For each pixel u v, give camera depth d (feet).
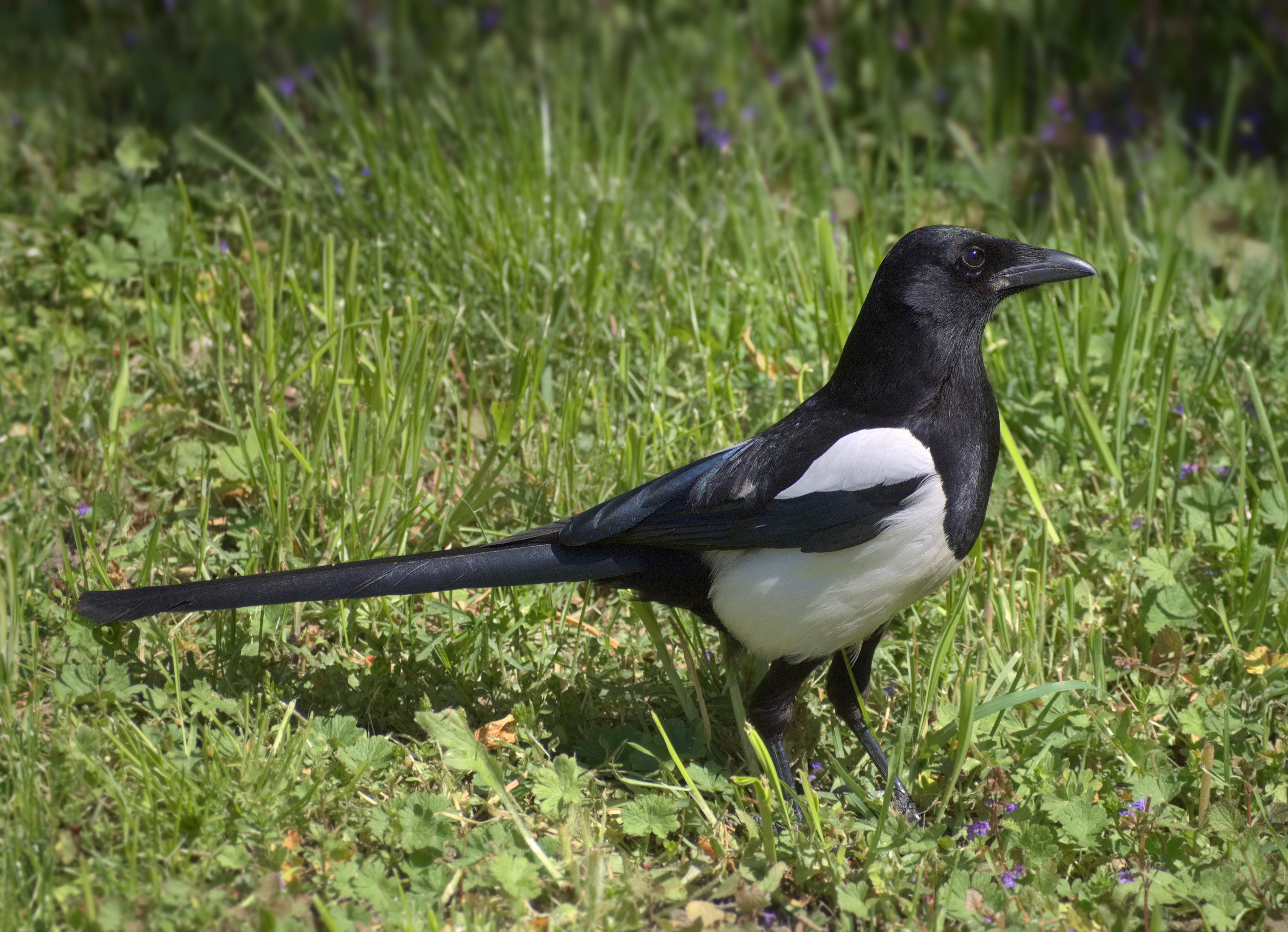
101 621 21.59
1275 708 24.59
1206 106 49.49
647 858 21.02
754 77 48.75
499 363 33.24
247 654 24.62
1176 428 31.12
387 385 29.40
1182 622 25.70
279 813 20.34
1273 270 38.37
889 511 21.03
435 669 24.85
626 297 34.86
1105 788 22.06
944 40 51.26
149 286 33.96
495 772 21.39
